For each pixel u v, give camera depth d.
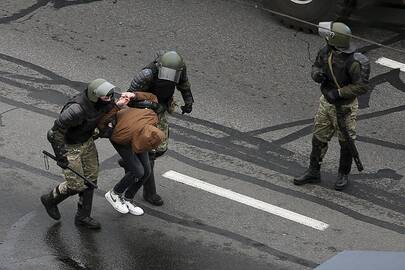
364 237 22.66
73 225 22.47
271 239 22.31
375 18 36.75
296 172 25.98
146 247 21.67
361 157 26.95
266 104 30.22
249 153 26.98
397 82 32.00
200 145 27.30
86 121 20.44
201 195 24.36
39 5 36.75
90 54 32.97
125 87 30.69
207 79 31.62
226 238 22.27
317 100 30.72
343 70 23.11
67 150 20.97
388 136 28.36
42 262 20.83
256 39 34.66
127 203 23.05
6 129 27.39
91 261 20.95
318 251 21.86
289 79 31.98
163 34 34.81
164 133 22.33
